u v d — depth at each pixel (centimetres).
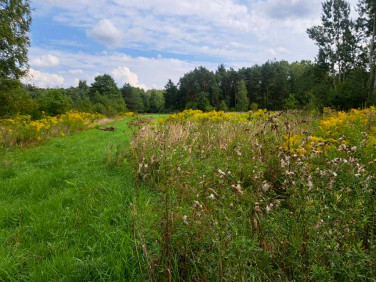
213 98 6588
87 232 309
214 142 585
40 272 235
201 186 334
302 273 176
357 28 2859
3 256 261
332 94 2128
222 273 173
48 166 665
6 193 460
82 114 2052
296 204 239
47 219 341
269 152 430
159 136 612
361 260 164
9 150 916
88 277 231
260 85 6256
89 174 550
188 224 218
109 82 6981
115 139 1145
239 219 231
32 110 1636
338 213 221
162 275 204
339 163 286
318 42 3366
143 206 320
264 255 193
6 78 1455
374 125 689
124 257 249
